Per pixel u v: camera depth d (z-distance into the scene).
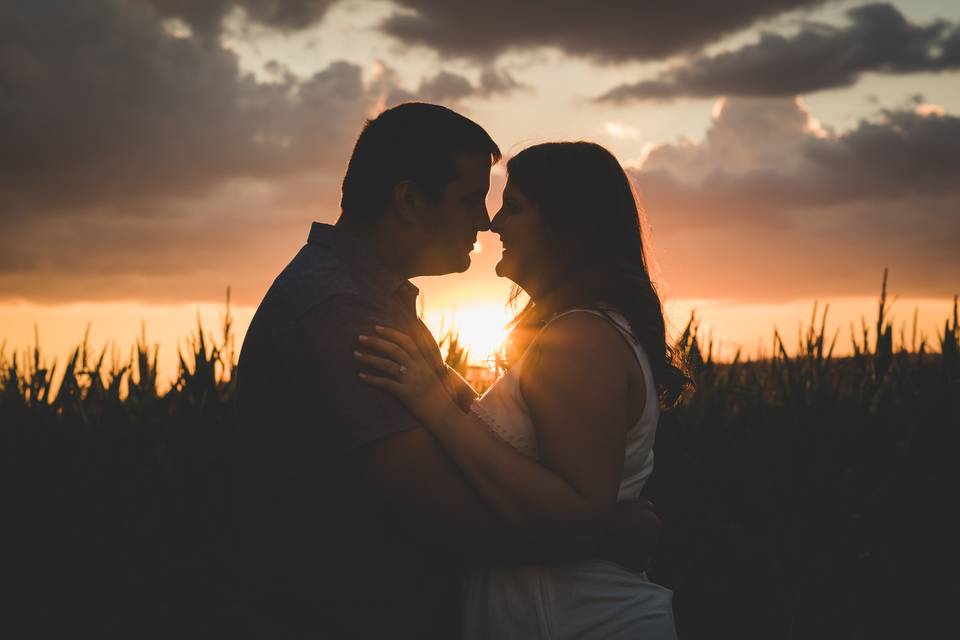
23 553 2.82
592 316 1.78
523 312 2.05
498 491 1.65
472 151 1.89
